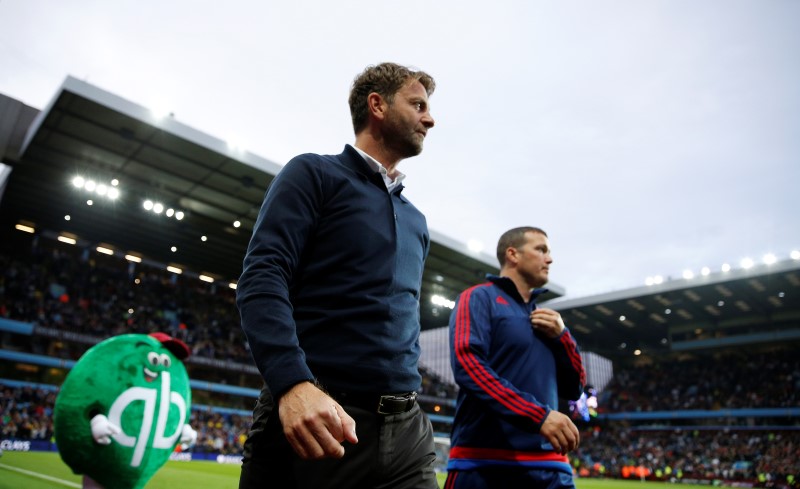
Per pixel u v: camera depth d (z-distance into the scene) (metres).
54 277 30.53
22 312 27.16
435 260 30.17
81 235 30.75
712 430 40.31
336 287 1.87
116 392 3.15
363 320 1.85
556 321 3.22
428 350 65.38
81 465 3.08
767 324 38.41
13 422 22.59
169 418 3.37
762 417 38.16
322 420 1.38
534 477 2.85
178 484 11.58
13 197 25.81
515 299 3.40
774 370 40.62
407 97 2.25
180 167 21.78
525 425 2.64
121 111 18.02
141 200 25.02
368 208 1.99
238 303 1.65
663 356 47.16
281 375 1.46
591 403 14.20
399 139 2.23
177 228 28.56
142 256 33.91
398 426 1.87
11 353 25.06
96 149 20.64
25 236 30.31
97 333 28.84
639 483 31.06
